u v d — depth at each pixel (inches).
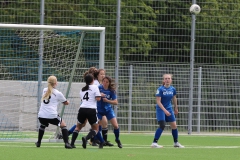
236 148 1764.3
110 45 2471.7
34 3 2501.2
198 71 2469.2
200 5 2517.2
